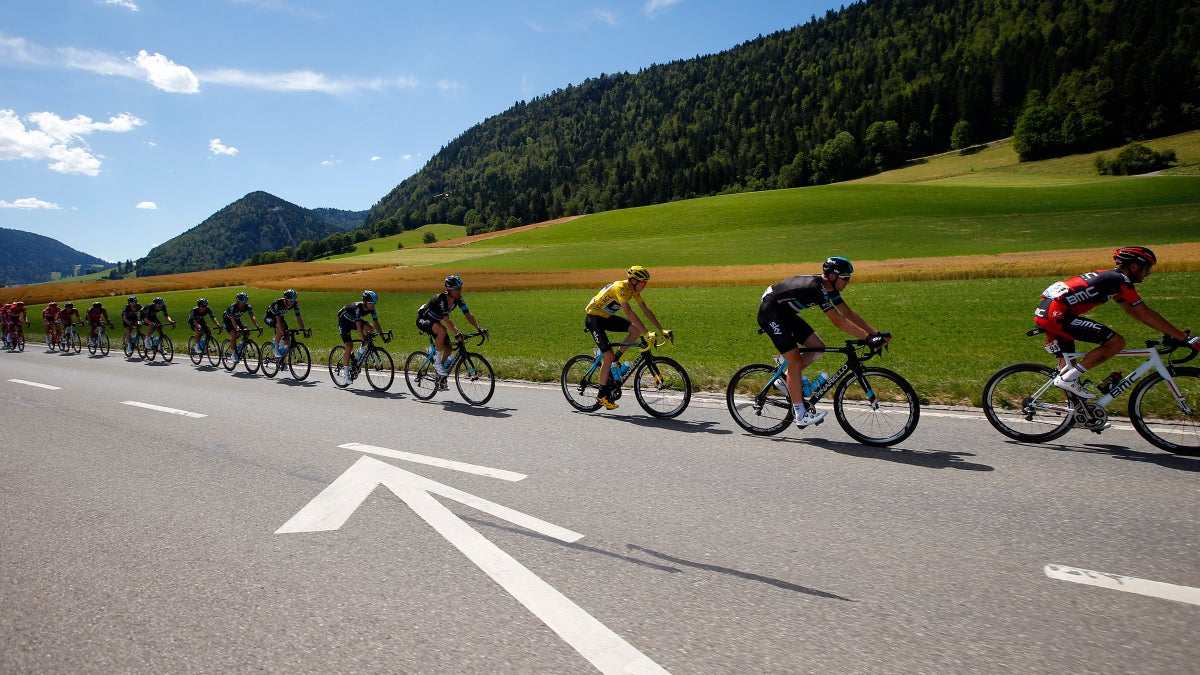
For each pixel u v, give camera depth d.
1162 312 18.56
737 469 5.24
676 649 2.75
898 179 118.81
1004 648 2.65
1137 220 54.34
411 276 60.62
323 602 3.29
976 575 3.28
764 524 4.07
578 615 3.07
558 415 7.76
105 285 67.31
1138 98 103.25
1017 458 5.16
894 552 3.59
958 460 5.19
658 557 3.67
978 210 71.00
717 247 64.12
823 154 134.75
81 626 3.13
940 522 3.96
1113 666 2.50
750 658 2.66
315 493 5.04
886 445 5.71
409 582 3.47
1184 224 50.16
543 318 26.61
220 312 40.06
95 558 3.93
